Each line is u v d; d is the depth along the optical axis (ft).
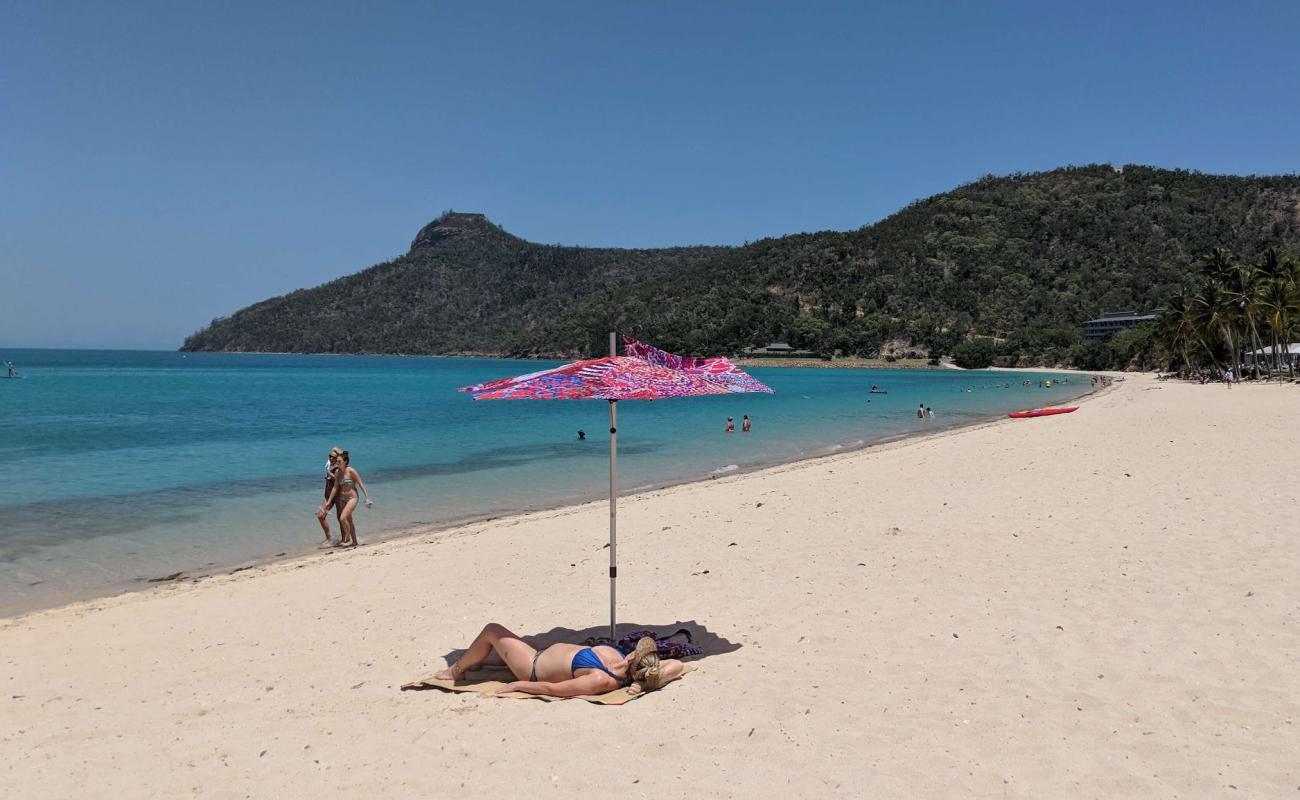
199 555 36.52
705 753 14.17
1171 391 170.50
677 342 654.12
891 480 49.37
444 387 239.50
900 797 12.40
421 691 18.19
